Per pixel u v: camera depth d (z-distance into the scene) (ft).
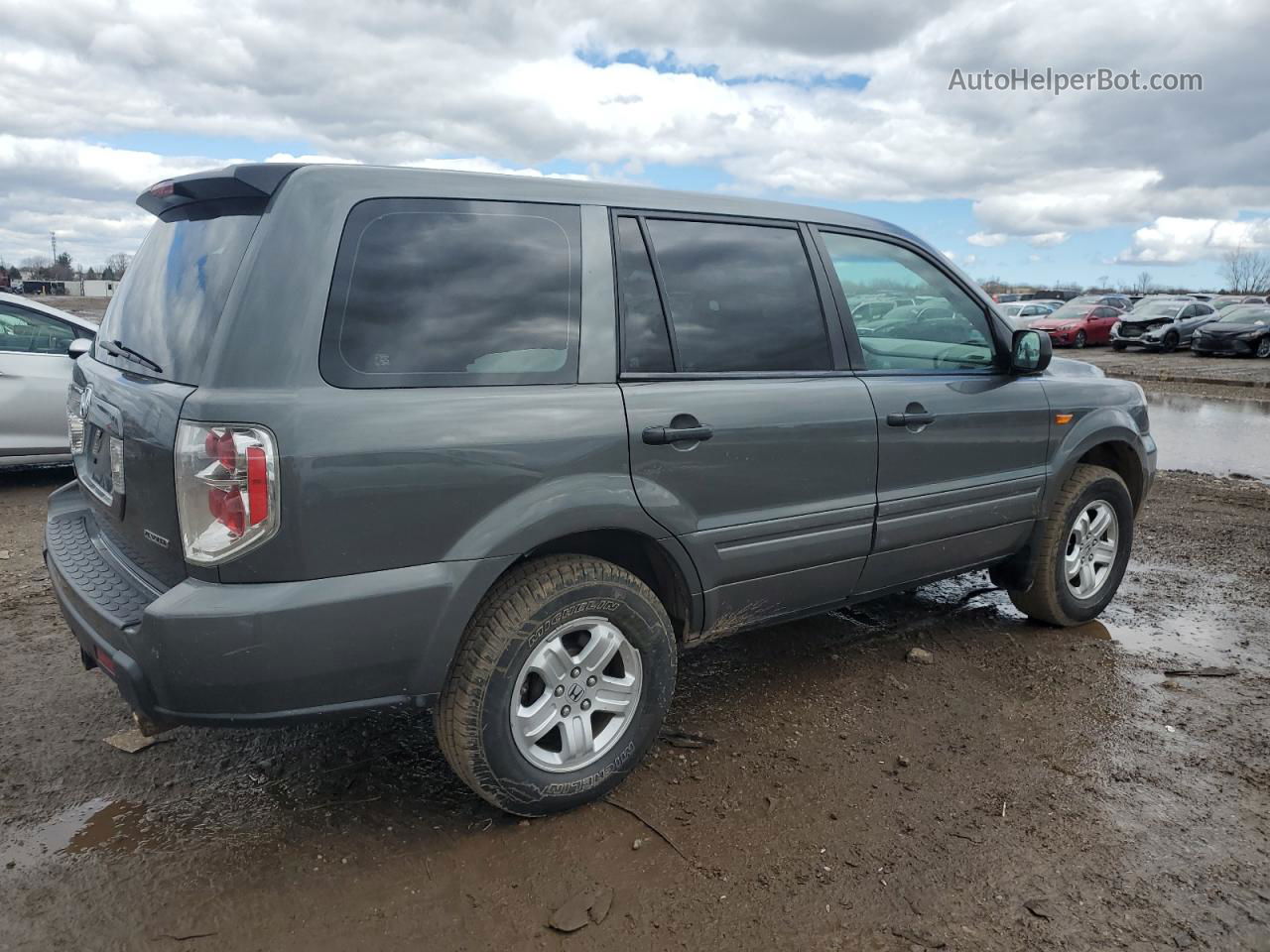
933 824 9.57
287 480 7.60
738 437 10.30
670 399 9.81
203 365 7.85
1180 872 8.86
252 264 7.95
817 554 11.33
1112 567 15.70
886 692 12.76
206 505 7.61
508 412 8.70
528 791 9.14
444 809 9.70
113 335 10.30
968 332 13.52
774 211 11.46
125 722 11.41
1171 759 11.05
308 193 8.20
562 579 9.07
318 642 7.84
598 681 9.63
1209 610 16.61
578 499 9.03
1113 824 9.64
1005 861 8.98
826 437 11.16
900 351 12.55
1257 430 42.09
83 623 8.58
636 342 9.82
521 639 8.82
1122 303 111.75
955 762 10.87
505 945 7.75
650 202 10.32
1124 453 16.12
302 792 9.96
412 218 8.63
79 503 11.60
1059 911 8.27
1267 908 8.36
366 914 8.07
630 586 9.56
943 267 13.33
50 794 9.81
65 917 7.95
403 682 8.41
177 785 10.04
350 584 7.96
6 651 13.47
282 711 7.96
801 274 11.50
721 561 10.44
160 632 7.57
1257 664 14.05
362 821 9.45
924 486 12.48
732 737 11.39
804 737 11.42
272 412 7.59
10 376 22.70
